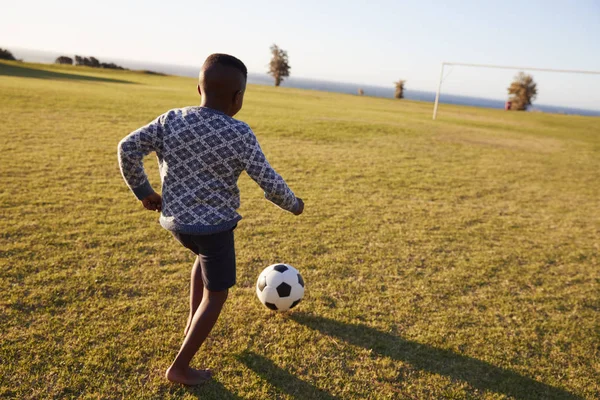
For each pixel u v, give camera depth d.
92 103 13.74
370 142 11.47
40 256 3.33
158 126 1.79
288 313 2.78
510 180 8.26
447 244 4.41
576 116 39.09
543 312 3.12
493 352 2.54
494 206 6.21
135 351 2.27
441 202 6.14
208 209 1.82
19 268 3.10
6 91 13.98
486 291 3.39
